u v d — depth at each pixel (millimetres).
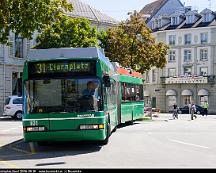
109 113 17406
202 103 73375
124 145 16578
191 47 74812
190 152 14359
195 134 22109
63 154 14094
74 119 14234
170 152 14367
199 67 73938
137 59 50000
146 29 50125
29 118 14305
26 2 18234
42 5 18625
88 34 44531
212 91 72438
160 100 78438
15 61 48594
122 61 49500
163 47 52500
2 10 17531
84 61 14562
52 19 19406
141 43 50062
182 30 75500
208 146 16266
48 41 42938
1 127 28234
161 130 25047
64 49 14672
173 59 76938
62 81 14445
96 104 14414
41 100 14383
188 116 54688
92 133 14250
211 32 72625
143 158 12859
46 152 14789
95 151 14742
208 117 52125
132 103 29688
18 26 18766
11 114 37906
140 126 29016
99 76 14547
